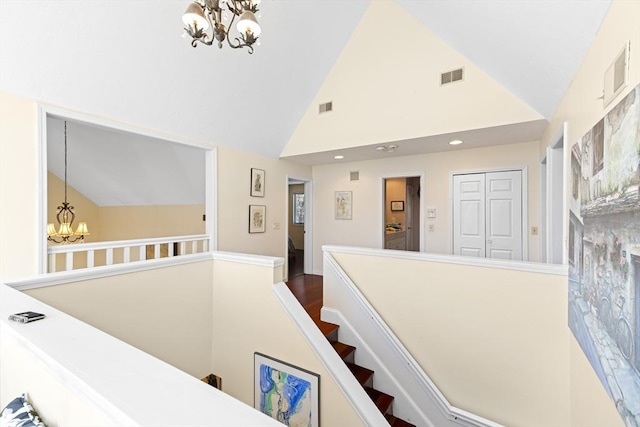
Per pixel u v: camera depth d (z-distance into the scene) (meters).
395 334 2.84
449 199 4.30
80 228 4.29
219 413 0.61
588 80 1.64
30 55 1.95
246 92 3.34
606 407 1.30
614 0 1.27
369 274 3.01
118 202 5.95
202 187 4.78
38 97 2.16
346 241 5.28
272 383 2.37
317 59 3.68
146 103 2.71
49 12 1.85
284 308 2.31
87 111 2.44
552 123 2.68
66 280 1.93
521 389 2.20
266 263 2.43
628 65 1.12
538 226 3.68
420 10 2.91
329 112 4.09
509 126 2.96
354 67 3.81
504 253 3.92
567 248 2.03
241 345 2.62
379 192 4.93
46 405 0.95
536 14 1.72
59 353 0.88
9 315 1.22
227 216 3.88
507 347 2.27
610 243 1.18
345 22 3.51
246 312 2.59
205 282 2.79
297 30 3.14
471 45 2.72
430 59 3.28
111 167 4.98
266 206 4.56
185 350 2.63
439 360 2.60
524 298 2.20
